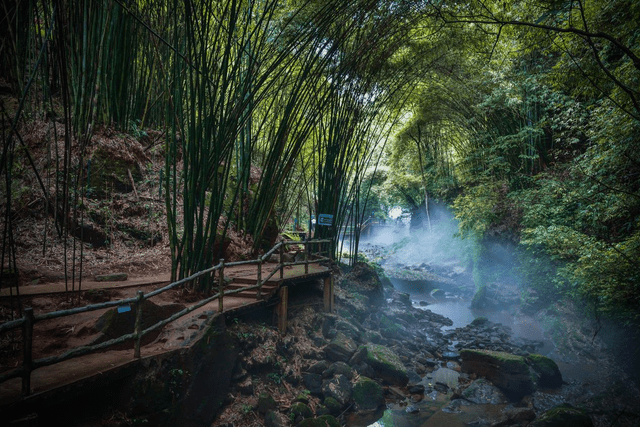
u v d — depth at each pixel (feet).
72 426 9.04
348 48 27.30
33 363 7.68
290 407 14.46
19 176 19.20
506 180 40.55
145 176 24.89
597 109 21.09
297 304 21.68
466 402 17.76
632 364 19.25
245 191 29.40
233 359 13.84
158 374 10.71
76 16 18.99
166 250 21.99
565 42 18.10
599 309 21.31
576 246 23.48
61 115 22.61
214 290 17.53
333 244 30.71
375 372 19.26
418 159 59.41
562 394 18.33
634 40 16.84
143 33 24.21
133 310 12.06
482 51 30.50
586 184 24.30
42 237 18.15
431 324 30.01
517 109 36.50
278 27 23.93
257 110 29.50
